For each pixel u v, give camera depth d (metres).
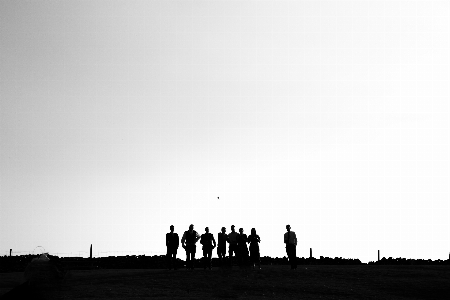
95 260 41.38
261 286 23.28
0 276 28.28
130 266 40.28
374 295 21.89
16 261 38.44
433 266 32.28
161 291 21.78
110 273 28.61
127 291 21.61
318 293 22.03
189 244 29.73
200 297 20.34
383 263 42.94
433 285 24.11
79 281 24.45
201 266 39.59
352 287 23.47
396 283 24.53
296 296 21.28
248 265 29.72
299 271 27.91
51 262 20.36
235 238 30.00
